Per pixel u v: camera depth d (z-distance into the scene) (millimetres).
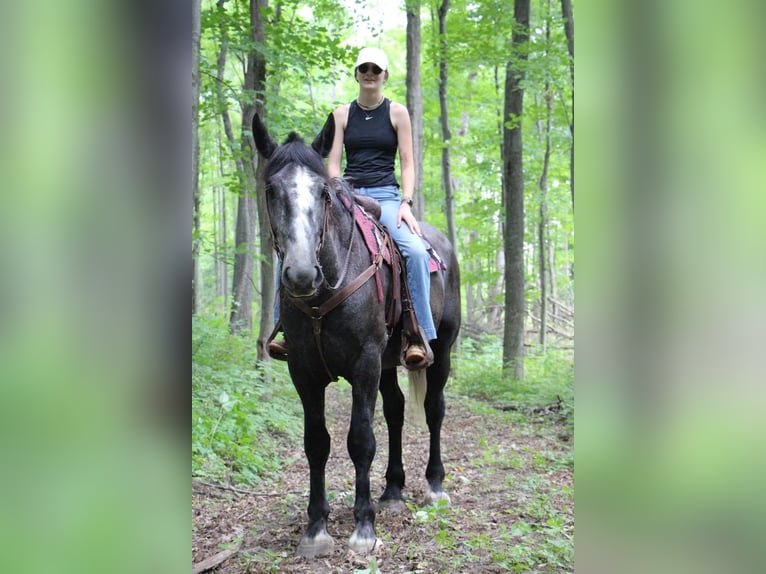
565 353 15273
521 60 10820
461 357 14102
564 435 7344
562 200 19391
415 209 13477
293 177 3348
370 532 3750
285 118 9055
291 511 4426
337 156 4527
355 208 4043
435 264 4793
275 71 9328
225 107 8938
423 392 4836
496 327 23172
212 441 5430
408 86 13602
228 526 4125
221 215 25672
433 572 3316
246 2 9211
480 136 17906
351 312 3715
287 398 8648
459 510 4445
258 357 9016
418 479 5520
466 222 17641
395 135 4602
